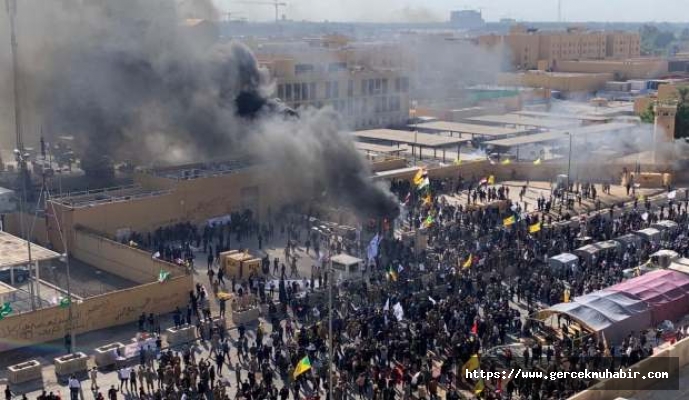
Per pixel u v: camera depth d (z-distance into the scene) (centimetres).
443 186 7738
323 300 4541
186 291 4697
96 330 4369
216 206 6581
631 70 16862
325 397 3450
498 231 5806
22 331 4103
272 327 4181
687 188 7981
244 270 5038
